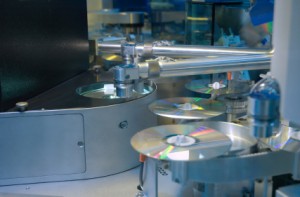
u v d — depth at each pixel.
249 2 1.30
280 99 0.50
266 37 1.23
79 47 1.33
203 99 0.86
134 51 0.91
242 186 0.63
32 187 0.88
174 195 0.68
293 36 0.49
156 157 0.53
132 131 0.95
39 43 1.06
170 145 0.57
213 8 1.38
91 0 2.46
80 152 0.90
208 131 0.62
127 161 0.95
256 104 0.49
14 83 0.94
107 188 0.87
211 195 0.62
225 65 0.75
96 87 1.15
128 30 2.02
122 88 0.67
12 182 0.89
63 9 1.21
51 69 1.13
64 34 1.22
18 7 0.96
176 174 0.55
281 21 0.50
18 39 0.96
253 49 0.83
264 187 0.62
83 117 0.88
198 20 1.47
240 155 0.55
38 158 0.89
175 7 2.27
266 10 1.16
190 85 1.10
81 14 1.34
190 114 0.74
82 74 1.32
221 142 0.58
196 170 0.54
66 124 0.88
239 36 1.37
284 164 0.57
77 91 1.07
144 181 0.74
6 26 0.90
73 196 0.84
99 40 1.26
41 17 1.07
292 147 0.59
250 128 0.51
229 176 0.55
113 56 1.36
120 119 0.92
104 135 0.91
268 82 0.50
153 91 1.02
